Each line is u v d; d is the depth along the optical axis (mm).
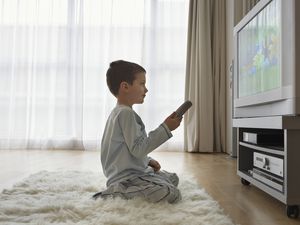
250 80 1795
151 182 1299
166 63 4109
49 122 4125
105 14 4168
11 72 4133
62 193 1469
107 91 4078
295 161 1230
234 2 3451
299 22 1244
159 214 1116
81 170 2309
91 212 1150
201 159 3131
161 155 3498
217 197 1541
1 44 4156
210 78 3920
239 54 2016
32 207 1204
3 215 1121
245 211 1300
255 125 1538
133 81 1418
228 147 3705
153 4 4109
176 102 4090
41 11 4172
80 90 4098
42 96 4133
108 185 1382
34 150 3920
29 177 1862
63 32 4172
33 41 4133
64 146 4090
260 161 1567
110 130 1391
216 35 3969
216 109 3918
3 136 4094
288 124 1222
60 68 4152
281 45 1359
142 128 1417
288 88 1288
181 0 4129
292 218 1212
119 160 1341
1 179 1936
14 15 4172
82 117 4078
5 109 4109
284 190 1245
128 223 1035
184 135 3936
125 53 4141
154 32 4094
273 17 1471
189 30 4020
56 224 1032
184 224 1038
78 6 4164
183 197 1398
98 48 4160
